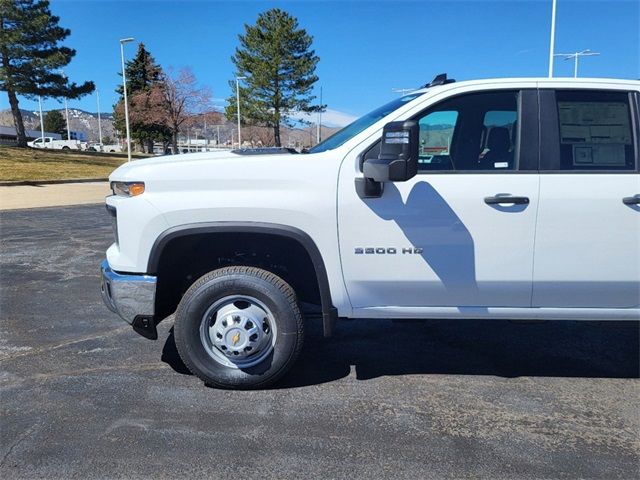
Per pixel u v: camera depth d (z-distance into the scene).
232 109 52.97
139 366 4.02
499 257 3.39
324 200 3.36
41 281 6.64
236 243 3.73
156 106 52.84
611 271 3.39
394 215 3.36
